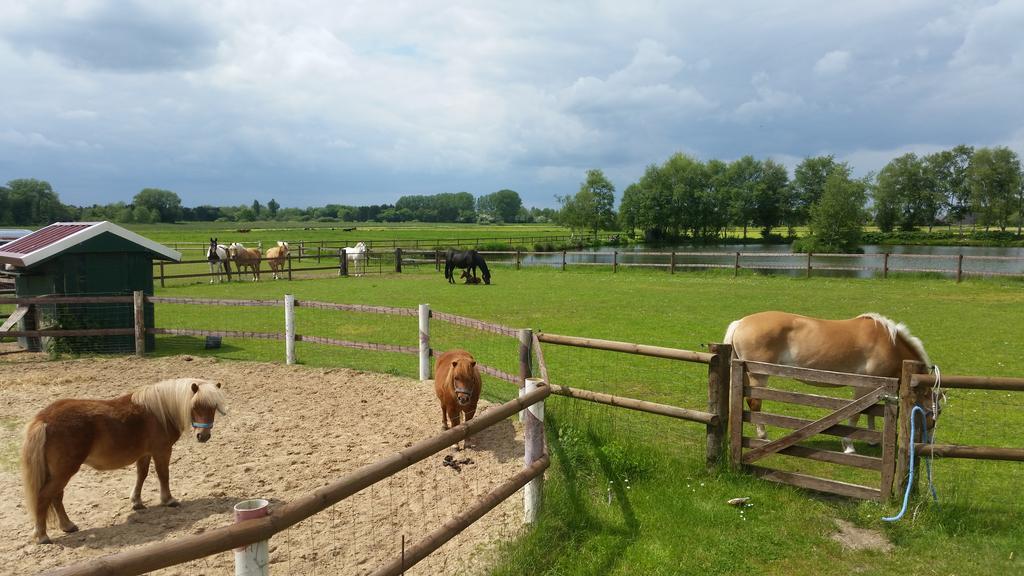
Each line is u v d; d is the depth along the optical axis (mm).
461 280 24797
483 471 5426
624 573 3844
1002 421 6898
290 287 21906
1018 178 73438
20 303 9523
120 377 8914
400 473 5379
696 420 5258
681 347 10844
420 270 31031
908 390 4473
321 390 8219
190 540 2170
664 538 4234
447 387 5797
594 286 21891
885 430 4539
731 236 92875
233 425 6766
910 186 83188
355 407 7430
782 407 7609
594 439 5672
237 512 2416
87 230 10477
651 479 5121
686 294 18984
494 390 8258
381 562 3889
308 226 136500
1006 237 72562
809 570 3889
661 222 80688
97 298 10070
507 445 6102
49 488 4129
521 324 13375
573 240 71312
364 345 9312
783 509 4652
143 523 4480
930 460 4508
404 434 6426
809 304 16281
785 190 81750
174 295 19375
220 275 25266
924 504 4492
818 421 4809
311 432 6527
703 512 4570
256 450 5988
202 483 5199
